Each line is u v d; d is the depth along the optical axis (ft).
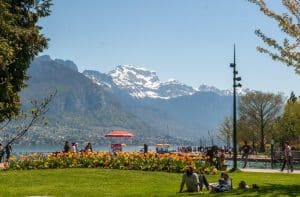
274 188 67.97
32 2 109.09
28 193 76.13
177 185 88.63
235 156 123.95
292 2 69.72
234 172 119.85
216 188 73.67
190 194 71.72
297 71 70.38
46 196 71.87
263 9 69.56
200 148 286.46
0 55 74.13
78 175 100.27
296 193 61.62
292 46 69.92
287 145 124.36
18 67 102.42
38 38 105.29
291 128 290.56
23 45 101.60
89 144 155.94
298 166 157.58
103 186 85.81
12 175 99.86
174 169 111.75
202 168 111.75
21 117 43.78
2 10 87.30
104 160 119.44
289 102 294.25
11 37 96.53
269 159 188.24
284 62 70.44
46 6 110.11
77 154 121.80
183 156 114.52
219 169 128.67
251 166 164.66
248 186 78.89
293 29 69.21
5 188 82.02
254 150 265.75
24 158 120.16
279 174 113.19
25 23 107.96
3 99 91.35
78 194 75.77
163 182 93.15
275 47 70.33
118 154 119.44
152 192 77.51
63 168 118.52
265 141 326.03
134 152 120.67
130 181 93.30
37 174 101.71
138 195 74.18
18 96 97.14
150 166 114.01
